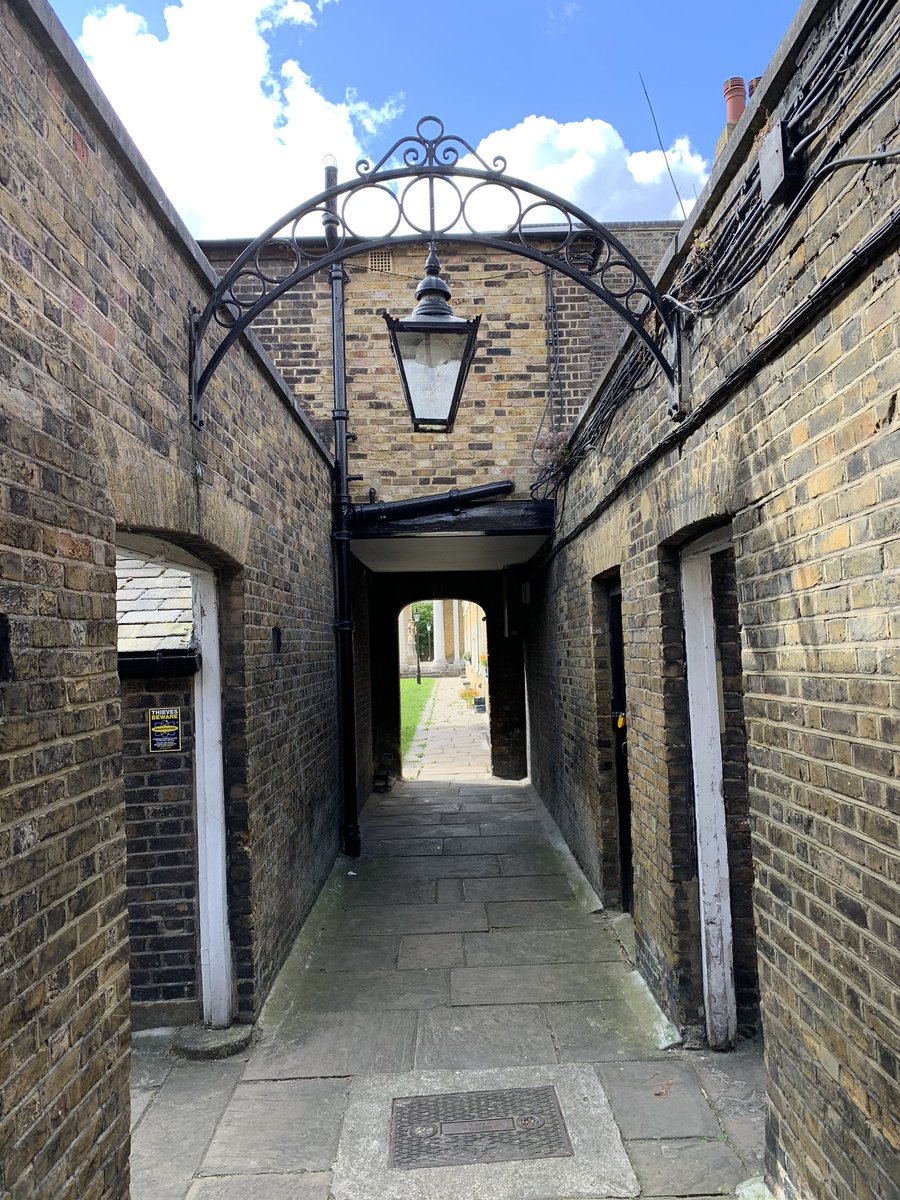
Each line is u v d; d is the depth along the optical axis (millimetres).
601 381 4434
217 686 3803
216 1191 2705
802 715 2141
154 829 3828
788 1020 2305
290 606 4992
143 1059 3551
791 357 2141
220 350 3051
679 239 2879
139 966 3795
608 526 4637
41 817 1771
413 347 3885
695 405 2934
